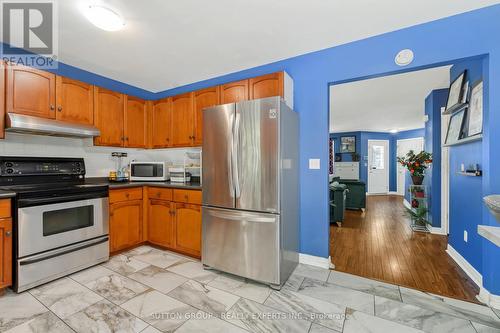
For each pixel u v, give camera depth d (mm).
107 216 2537
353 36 2201
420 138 7449
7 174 2248
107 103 2916
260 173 2051
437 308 1761
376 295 1934
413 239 3420
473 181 2260
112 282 2102
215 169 2287
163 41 2254
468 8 1816
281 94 2354
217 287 2045
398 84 3484
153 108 3426
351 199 5430
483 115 1882
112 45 2318
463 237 2477
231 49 2422
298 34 2162
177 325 1562
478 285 2088
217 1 1715
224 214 2211
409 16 1914
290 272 2256
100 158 3145
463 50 1869
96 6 1718
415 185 4117
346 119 6047
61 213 2168
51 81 2408
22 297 1849
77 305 1760
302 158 2549
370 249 3016
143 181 3182
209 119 2324
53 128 2324
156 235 2902
